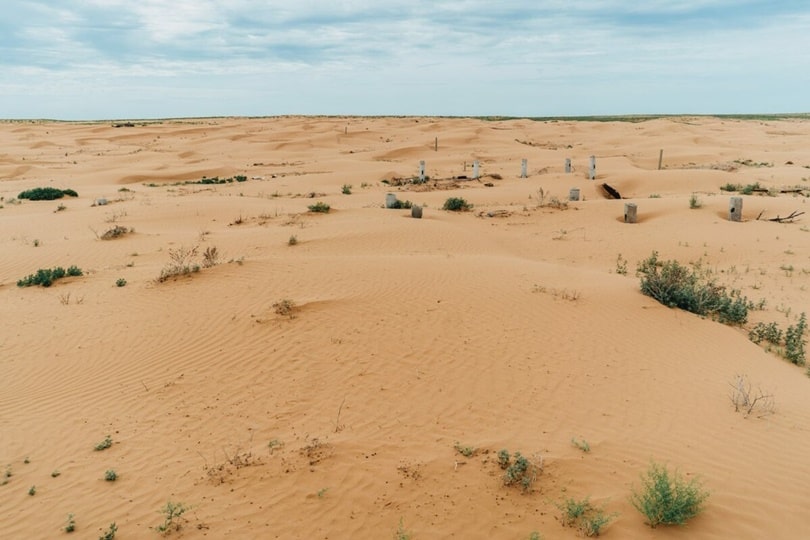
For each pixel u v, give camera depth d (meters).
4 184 36.34
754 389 7.86
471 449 6.42
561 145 70.94
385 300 11.09
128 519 5.39
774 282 14.48
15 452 6.61
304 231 19.20
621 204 24.38
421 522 5.27
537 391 7.88
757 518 5.11
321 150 65.94
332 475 6.01
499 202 29.23
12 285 13.57
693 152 50.59
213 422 7.20
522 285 12.20
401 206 25.36
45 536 5.19
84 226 20.86
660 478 5.29
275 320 10.20
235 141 74.06
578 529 5.06
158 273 13.59
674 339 9.78
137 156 55.50
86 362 9.04
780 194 27.03
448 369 8.52
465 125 96.06
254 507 5.52
